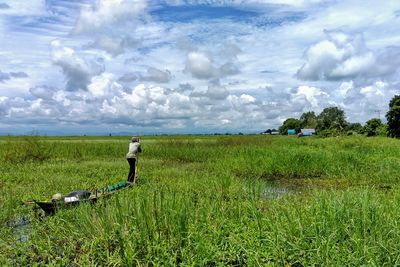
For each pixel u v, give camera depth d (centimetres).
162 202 729
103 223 703
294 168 1764
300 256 587
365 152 2152
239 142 3331
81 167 1859
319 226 628
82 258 620
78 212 818
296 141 3719
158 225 681
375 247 558
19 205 1013
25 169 1781
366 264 534
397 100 5875
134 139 1496
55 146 2667
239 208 790
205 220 727
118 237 636
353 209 677
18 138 2423
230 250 616
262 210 923
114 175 1648
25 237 779
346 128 8506
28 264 636
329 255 561
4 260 617
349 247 593
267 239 620
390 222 647
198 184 1291
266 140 3550
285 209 767
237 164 1900
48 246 675
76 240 712
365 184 1427
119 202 777
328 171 1719
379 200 817
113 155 2644
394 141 3350
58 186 1340
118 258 607
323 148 2744
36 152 2247
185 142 3322
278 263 582
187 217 702
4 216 881
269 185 1473
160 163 2148
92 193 1041
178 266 593
